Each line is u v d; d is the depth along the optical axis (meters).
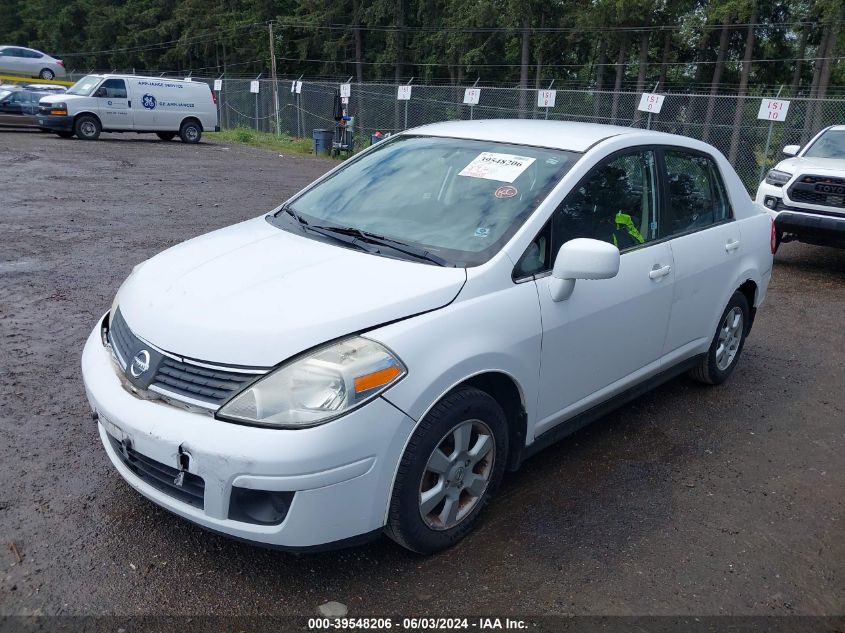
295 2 58.84
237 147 25.88
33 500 3.36
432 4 50.94
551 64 48.16
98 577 2.89
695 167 4.70
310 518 2.65
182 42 64.25
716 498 3.80
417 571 3.05
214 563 3.01
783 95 39.22
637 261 3.98
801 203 9.26
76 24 74.75
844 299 8.20
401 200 3.82
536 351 3.35
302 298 2.90
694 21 39.34
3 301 6.29
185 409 2.73
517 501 3.64
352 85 31.75
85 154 18.80
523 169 3.75
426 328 2.91
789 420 4.85
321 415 2.62
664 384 5.38
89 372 3.16
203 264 3.33
